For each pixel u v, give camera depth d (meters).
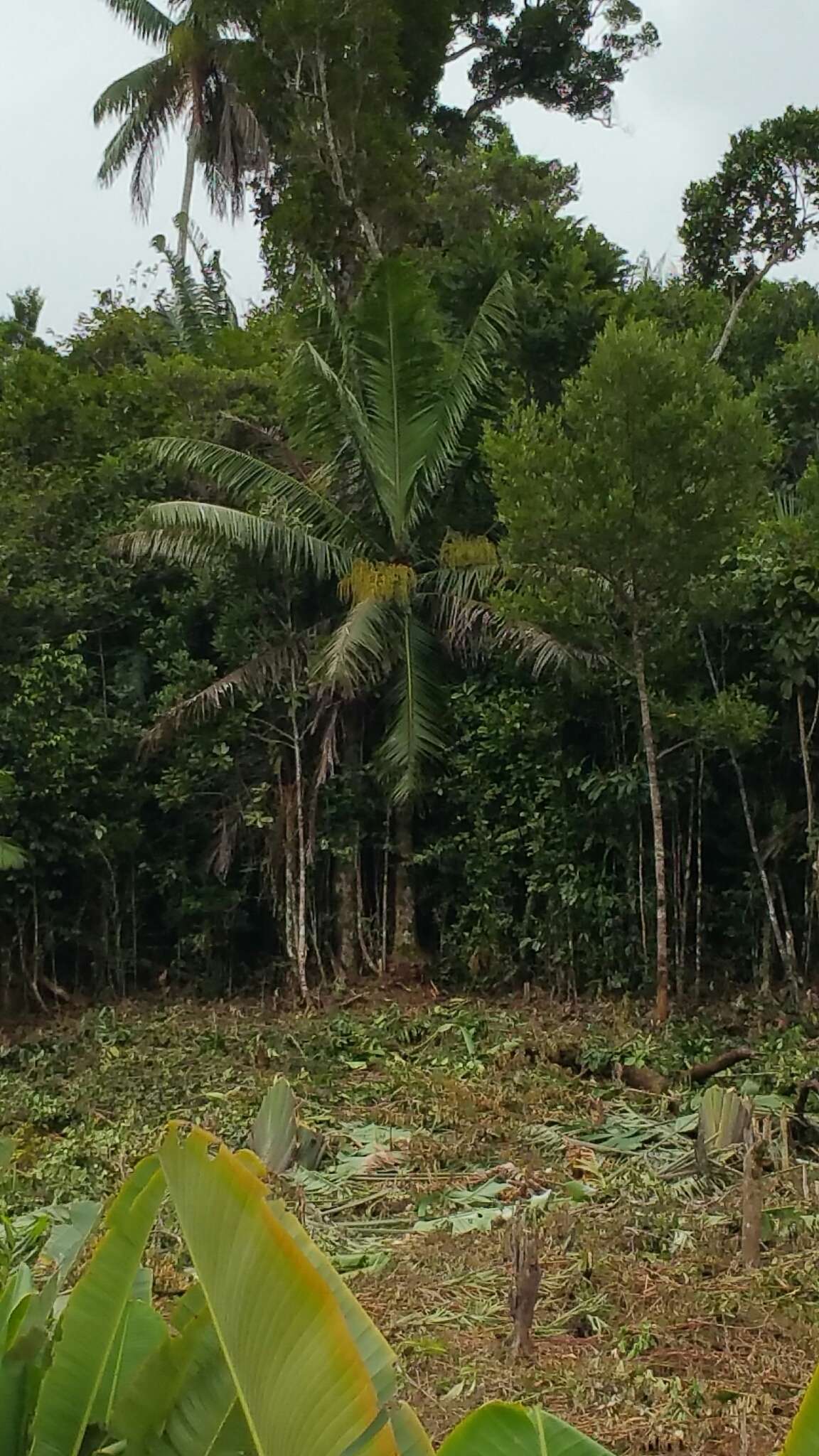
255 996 13.84
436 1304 5.17
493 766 13.09
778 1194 6.26
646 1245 5.73
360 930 13.75
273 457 15.01
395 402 13.02
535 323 14.87
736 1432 3.91
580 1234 5.81
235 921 14.12
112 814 13.71
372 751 14.16
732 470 10.73
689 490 10.75
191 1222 1.91
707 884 12.59
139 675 14.34
